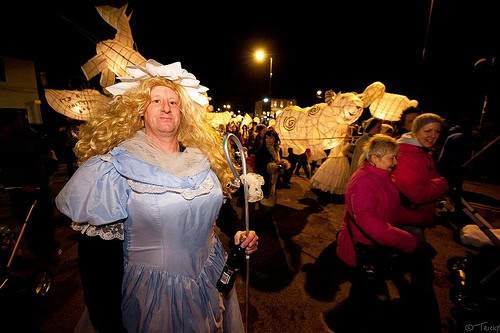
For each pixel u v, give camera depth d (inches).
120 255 41.1
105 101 49.1
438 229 180.9
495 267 78.8
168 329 42.4
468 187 309.0
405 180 97.3
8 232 108.7
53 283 116.6
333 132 162.1
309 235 174.4
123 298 43.0
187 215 43.0
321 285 123.0
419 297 89.5
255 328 98.7
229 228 57.9
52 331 94.0
